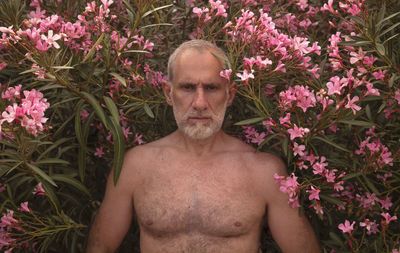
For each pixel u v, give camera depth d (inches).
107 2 64.8
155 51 82.3
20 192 77.6
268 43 63.0
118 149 60.8
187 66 59.7
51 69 57.4
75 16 77.4
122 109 76.2
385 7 66.1
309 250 61.9
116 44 65.0
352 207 71.6
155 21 83.7
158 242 61.7
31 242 71.1
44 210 76.9
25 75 73.0
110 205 65.5
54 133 72.8
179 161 63.6
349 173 67.9
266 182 62.0
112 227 65.4
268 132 73.0
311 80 69.2
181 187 61.7
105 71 64.9
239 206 60.7
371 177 71.0
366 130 72.4
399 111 63.7
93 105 61.0
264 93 71.1
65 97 70.1
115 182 60.8
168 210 61.2
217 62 60.7
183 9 83.8
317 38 80.3
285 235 61.9
